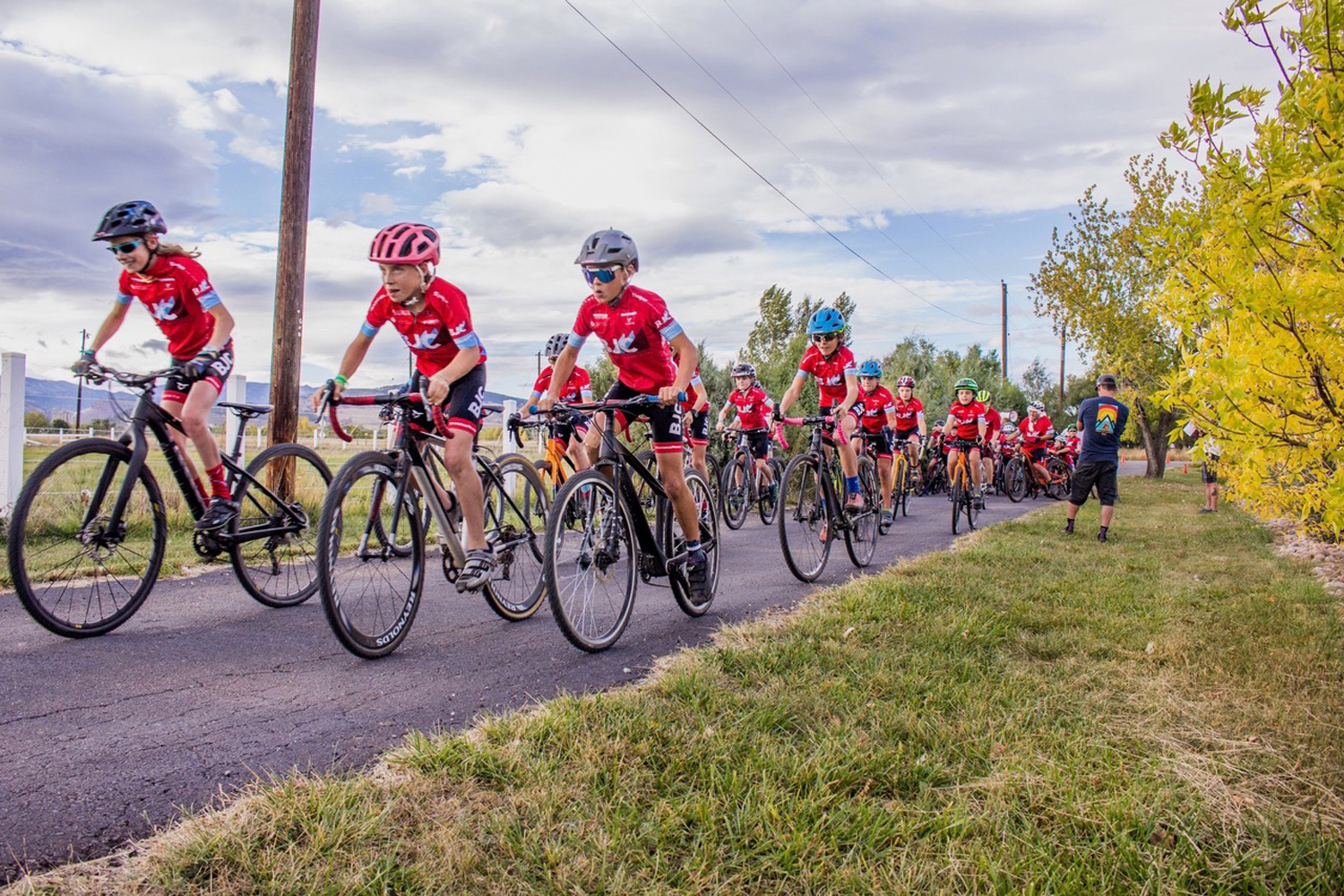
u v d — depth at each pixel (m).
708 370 15.41
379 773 2.52
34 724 2.92
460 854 2.01
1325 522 3.65
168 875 1.90
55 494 3.92
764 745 2.70
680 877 1.98
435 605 5.19
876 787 2.51
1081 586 5.84
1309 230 3.14
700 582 4.85
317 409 4.01
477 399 4.32
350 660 3.88
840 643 4.07
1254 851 2.17
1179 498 16.91
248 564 4.82
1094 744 2.85
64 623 3.99
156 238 4.34
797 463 6.21
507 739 2.74
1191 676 3.71
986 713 3.11
